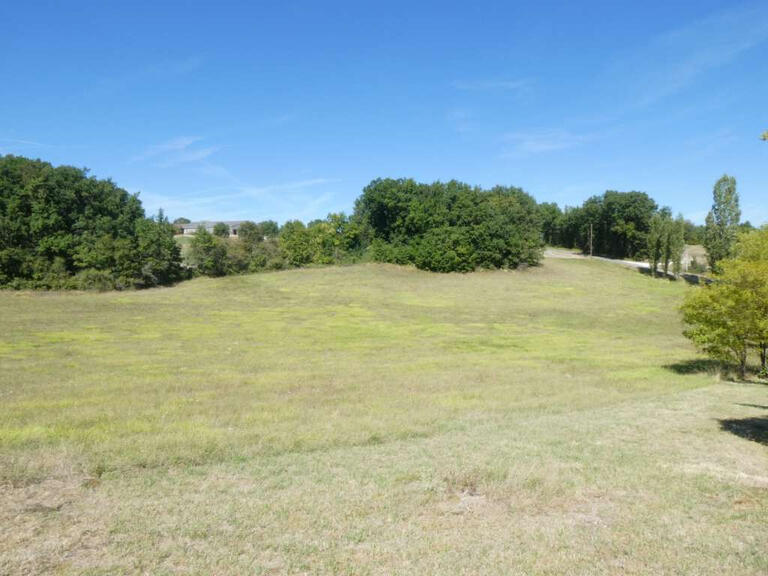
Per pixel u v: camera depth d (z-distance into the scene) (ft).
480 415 46.85
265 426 41.11
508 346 106.83
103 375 67.72
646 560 19.61
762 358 73.97
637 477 29.27
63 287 199.52
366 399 54.29
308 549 20.15
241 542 20.65
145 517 22.76
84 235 216.95
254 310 157.58
